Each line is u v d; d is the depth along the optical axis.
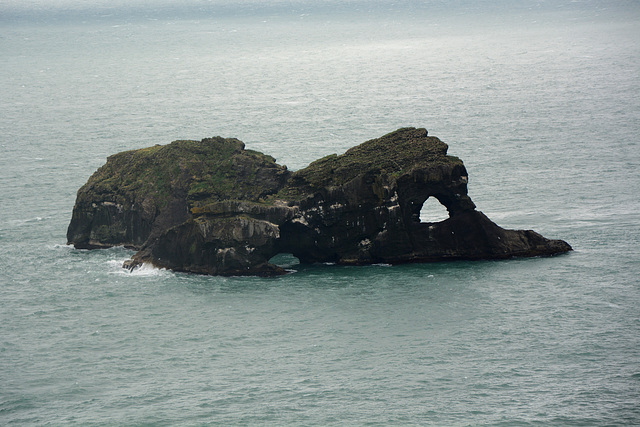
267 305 120.88
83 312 120.50
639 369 98.50
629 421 87.12
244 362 103.56
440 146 141.12
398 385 96.31
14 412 92.25
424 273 132.25
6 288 131.00
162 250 138.75
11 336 112.69
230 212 134.50
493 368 99.94
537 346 105.38
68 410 92.38
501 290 123.56
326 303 120.81
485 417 88.69
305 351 105.94
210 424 88.38
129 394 95.88
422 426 87.06
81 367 103.31
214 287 129.12
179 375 100.62
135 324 115.75
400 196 137.38
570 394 93.31
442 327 111.56
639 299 118.62
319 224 137.38
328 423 88.12
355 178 135.62
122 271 138.25
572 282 125.81
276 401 93.25
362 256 138.38
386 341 107.94
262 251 134.00
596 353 102.88
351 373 99.75
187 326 114.56
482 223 138.50
